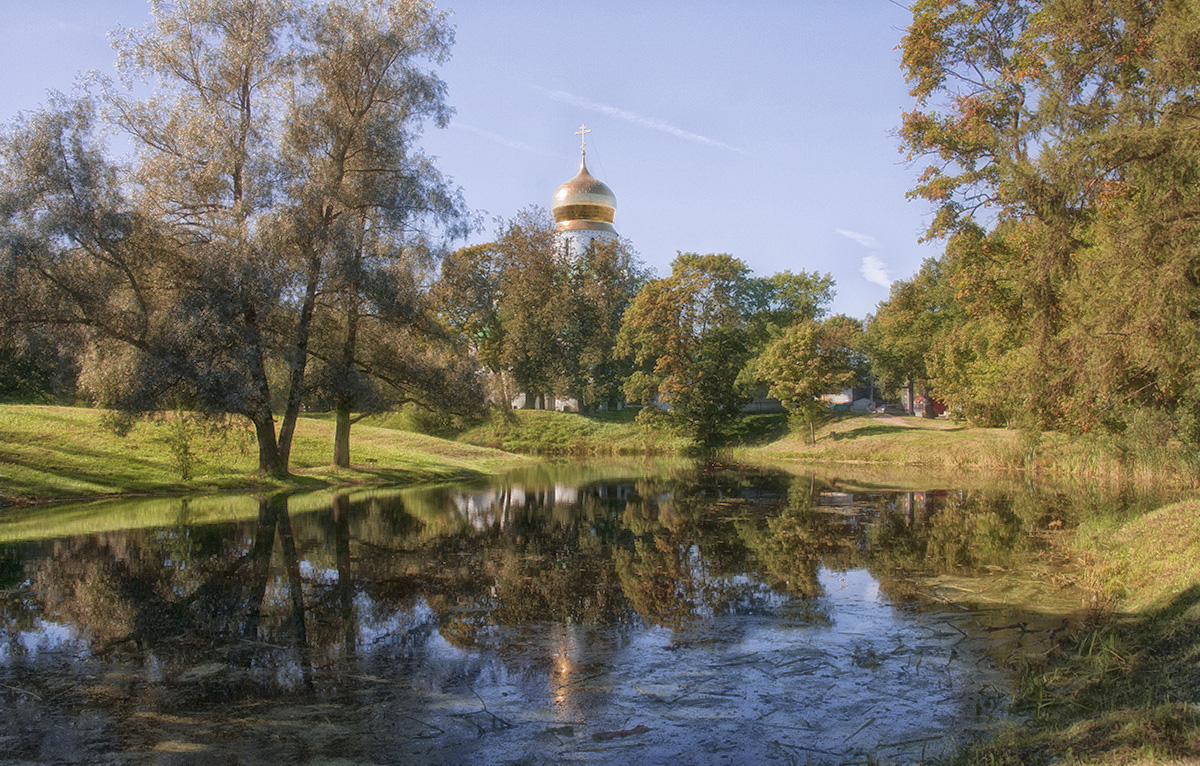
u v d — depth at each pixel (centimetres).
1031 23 1933
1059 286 1380
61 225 1970
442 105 2605
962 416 4762
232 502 2119
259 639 839
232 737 588
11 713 632
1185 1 1271
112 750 564
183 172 2317
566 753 564
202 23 2358
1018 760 512
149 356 2117
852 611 976
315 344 2708
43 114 2019
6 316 2017
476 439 5734
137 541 1457
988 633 873
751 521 1870
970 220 2338
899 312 5691
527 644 827
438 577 1170
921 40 2291
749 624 911
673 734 597
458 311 5550
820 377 4784
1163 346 1191
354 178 2531
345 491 2528
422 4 2536
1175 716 503
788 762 550
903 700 670
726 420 5434
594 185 7325
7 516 1784
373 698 669
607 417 6191
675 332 5253
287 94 2436
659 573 1216
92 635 849
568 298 5928
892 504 2233
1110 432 2145
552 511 2064
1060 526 1714
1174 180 1188
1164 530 1232
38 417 2705
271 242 2241
